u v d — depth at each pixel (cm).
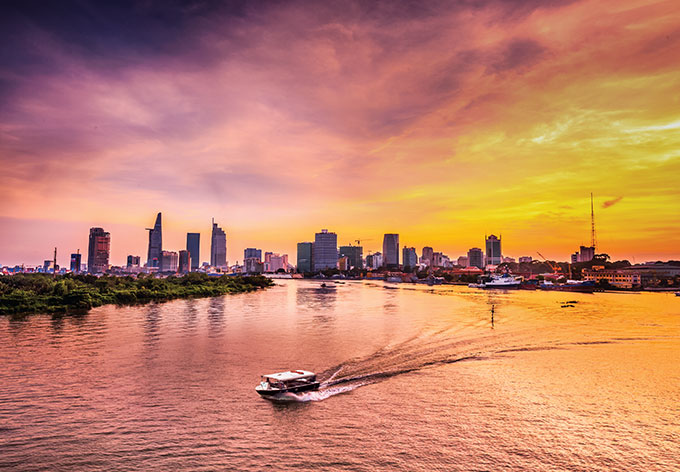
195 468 3212
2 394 4706
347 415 4197
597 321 10575
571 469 3231
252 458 3362
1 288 12281
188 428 3884
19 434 3738
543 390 4947
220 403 4494
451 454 3438
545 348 7181
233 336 8238
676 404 4525
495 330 9056
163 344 7375
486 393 4841
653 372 5719
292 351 6906
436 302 16862
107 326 9312
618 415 4225
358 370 5766
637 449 3541
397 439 3688
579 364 6125
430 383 5200
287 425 3959
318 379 5350
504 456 3412
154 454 3409
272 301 16962
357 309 13762
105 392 4800
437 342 7694
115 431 3812
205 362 6141
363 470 3203
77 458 3341
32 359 6197
